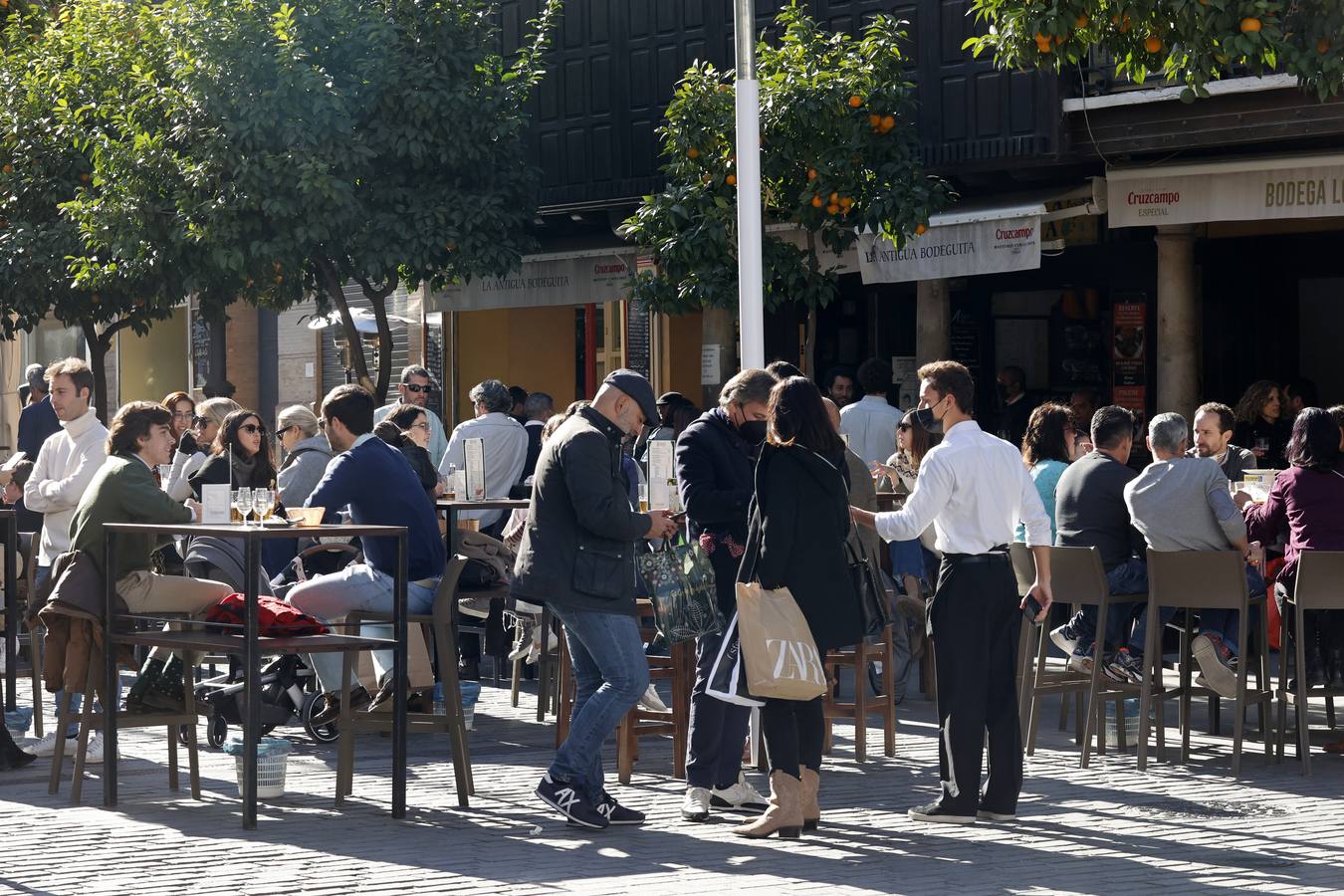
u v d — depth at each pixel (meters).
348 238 19.00
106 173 19.62
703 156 17.06
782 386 8.48
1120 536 11.13
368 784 10.01
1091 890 7.53
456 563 9.44
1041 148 16.78
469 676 14.75
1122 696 10.90
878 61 16.84
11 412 35.81
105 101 20.45
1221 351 19.05
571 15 21.19
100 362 23.11
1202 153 16.78
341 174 19.17
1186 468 10.79
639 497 12.24
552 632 13.14
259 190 18.53
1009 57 12.77
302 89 18.28
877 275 17.64
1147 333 18.94
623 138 20.75
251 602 8.66
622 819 8.91
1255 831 8.75
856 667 10.66
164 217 19.44
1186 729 10.77
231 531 8.68
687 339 22.72
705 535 9.27
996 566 8.82
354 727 9.55
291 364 27.92
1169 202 16.31
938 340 19.30
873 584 8.89
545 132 21.50
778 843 8.46
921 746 11.34
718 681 8.49
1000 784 8.96
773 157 16.70
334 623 10.24
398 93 18.91
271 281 20.41
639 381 8.80
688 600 8.88
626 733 10.08
